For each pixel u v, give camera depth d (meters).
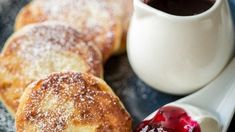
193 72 0.27
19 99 0.28
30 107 0.26
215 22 0.26
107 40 0.30
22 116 0.26
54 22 0.31
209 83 0.28
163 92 0.29
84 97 0.26
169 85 0.28
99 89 0.27
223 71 0.29
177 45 0.26
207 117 0.26
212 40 0.26
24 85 0.28
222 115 0.28
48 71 0.29
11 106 0.28
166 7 0.26
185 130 0.25
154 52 0.27
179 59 0.26
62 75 0.27
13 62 0.29
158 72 0.27
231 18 0.28
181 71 0.27
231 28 0.28
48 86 0.26
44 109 0.26
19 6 0.34
